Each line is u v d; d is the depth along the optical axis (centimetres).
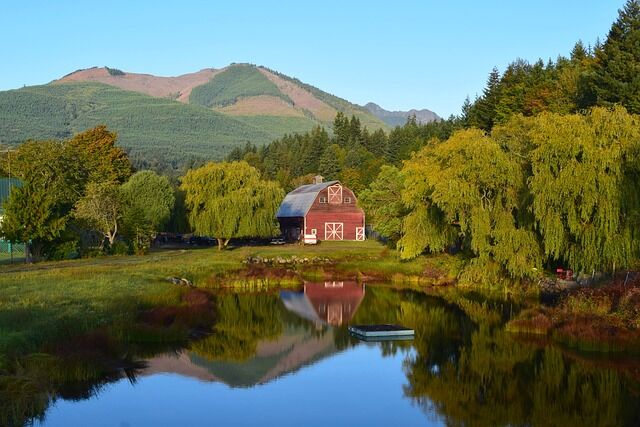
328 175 14375
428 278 5094
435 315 3706
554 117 3662
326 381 2412
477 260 4312
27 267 4847
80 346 2391
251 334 3194
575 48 10281
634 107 5766
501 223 4000
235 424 1941
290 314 3778
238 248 7675
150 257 6125
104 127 10081
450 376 2472
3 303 2864
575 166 3444
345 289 4838
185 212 8906
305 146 17600
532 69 10925
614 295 3212
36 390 1998
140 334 2852
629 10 6694
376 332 3138
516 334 3142
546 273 4309
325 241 8931
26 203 5244
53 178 7294
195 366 2548
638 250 3394
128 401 2100
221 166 7400
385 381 2420
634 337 2783
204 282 4812
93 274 4212
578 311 3181
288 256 6488
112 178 9281
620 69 6234
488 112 9800
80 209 6344
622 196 3375
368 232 9931
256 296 4459
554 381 2375
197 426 1912
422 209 5122
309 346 2972
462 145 4303
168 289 3828
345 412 2072
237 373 2486
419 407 2127
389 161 14362
